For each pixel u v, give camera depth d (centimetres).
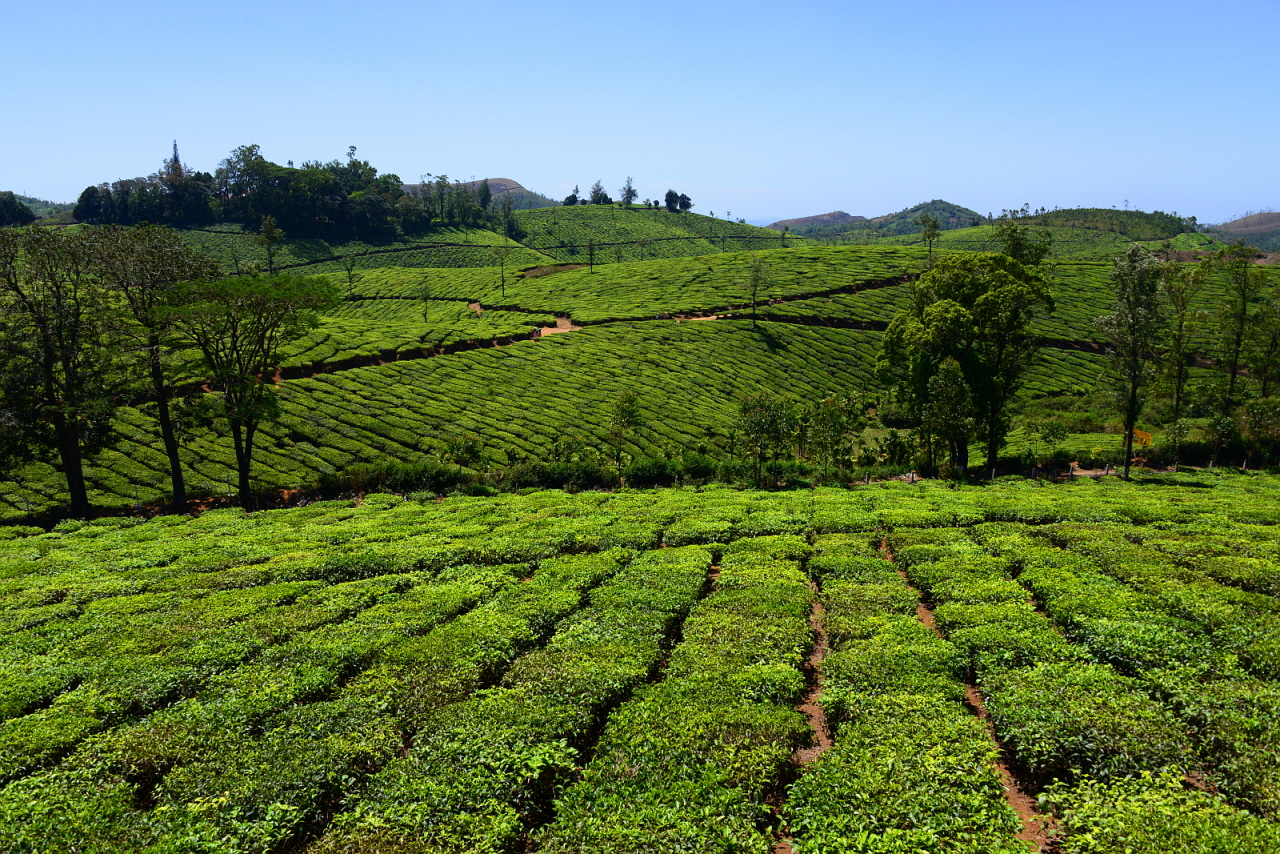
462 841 1335
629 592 2661
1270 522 3622
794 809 1395
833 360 11244
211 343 5531
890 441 7038
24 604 2847
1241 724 1530
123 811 1462
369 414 7625
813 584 2784
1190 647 1938
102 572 3306
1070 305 12875
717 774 1477
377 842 1331
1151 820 1252
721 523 3762
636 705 1819
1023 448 7400
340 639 2306
